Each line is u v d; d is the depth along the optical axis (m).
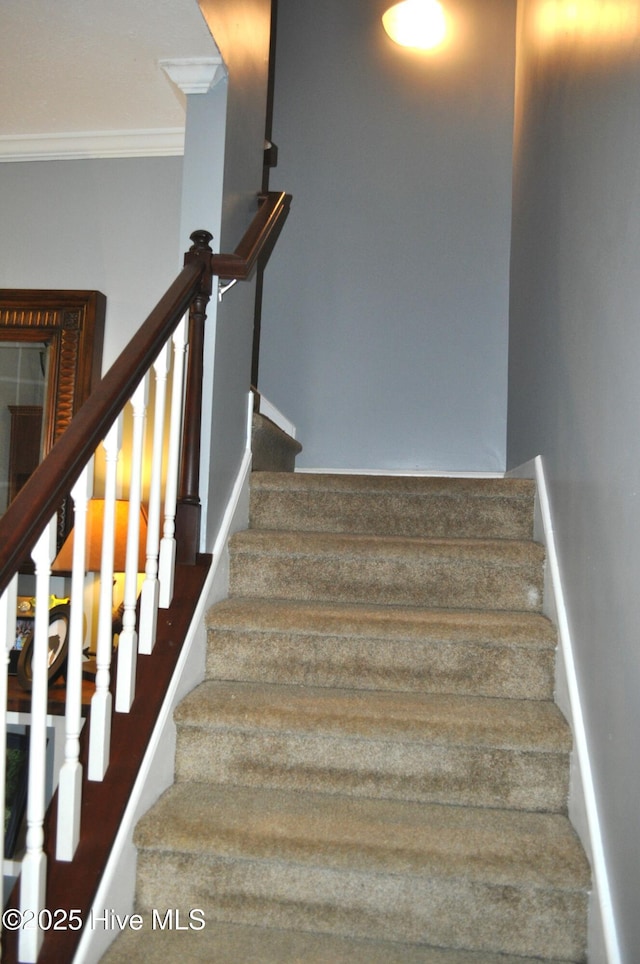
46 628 1.35
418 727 1.82
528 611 2.32
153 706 1.79
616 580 1.55
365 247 3.78
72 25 2.11
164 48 2.21
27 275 2.87
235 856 1.62
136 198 2.85
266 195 2.79
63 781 1.49
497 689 2.07
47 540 1.35
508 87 3.77
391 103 3.83
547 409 2.49
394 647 2.10
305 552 2.38
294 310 3.80
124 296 2.84
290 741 1.88
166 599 2.00
